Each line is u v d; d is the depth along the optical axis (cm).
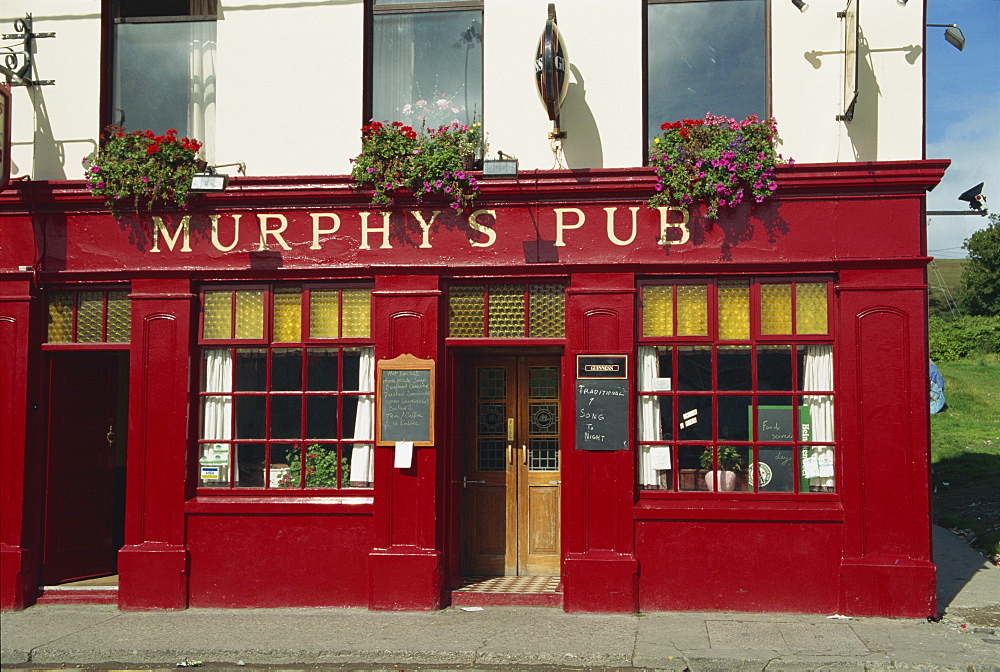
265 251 823
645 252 792
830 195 774
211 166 844
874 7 793
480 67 849
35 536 836
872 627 720
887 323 762
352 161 808
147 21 881
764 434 790
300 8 846
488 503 877
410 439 798
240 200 820
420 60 856
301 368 832
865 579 750
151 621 767
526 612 780
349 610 794
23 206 841
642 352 804
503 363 884
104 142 854
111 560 920
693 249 788
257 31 848
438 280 807
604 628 725
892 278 764
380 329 809
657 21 834
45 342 851
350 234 819
